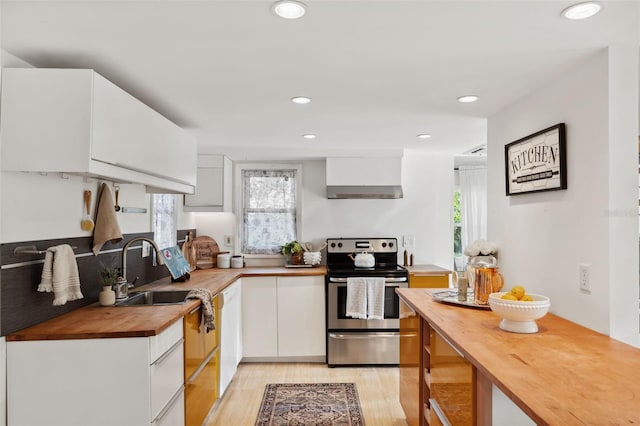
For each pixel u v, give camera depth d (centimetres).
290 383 381
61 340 192
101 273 255
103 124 197
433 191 509
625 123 194
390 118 324
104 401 193
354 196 470
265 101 277
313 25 168
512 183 279
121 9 155
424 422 250
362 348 426
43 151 186
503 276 295
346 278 426
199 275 405
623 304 194
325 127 356
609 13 159
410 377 277
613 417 116
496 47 191
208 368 296
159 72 222
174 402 226
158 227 376
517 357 165
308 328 434
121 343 193
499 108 295
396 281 429
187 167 333
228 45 188
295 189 507
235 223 500
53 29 171
